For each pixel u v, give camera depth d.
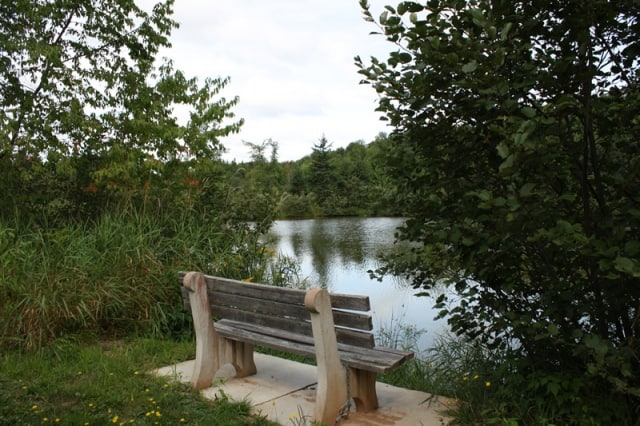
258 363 4.54
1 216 7.29
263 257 7.96
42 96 8.43
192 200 7.97
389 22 2.91
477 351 4.09
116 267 5.69
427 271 3.67
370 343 3.09
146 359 4.59
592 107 2.75
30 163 8.07
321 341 3.13
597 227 2.81
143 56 9.57
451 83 2.74
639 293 2.65
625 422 2.62
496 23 2.76
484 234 2.73
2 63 7.98
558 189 2.79
